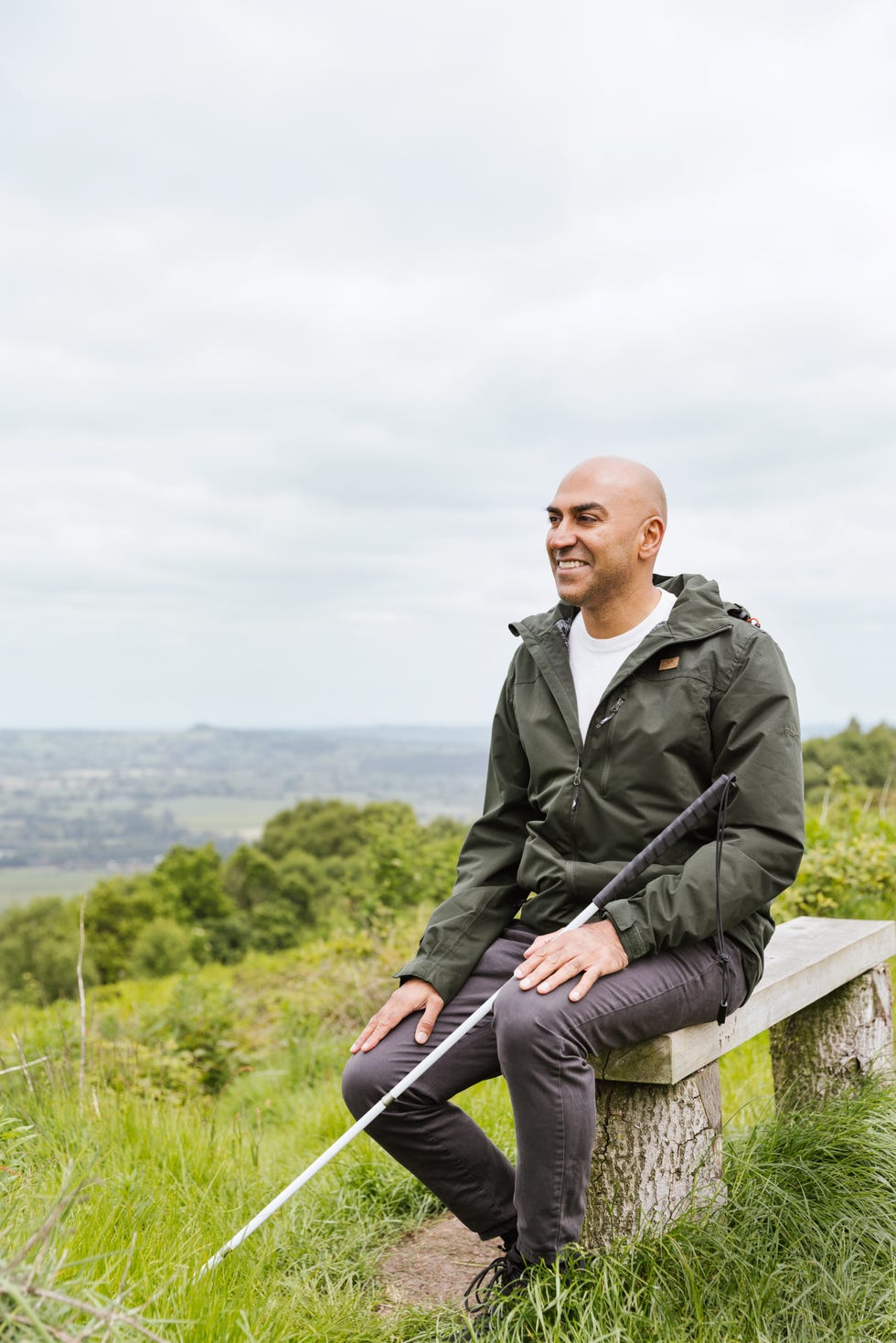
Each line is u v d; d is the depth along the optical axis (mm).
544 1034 2490
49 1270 1908
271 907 40188
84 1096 4418
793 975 3180
